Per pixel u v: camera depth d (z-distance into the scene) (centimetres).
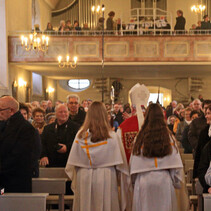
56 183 461
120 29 1811
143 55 1775
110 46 1788
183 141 753
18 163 399
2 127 408
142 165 407
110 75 2270
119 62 1781
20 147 400
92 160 424
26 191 400
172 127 1039
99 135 423
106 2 2464
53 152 588
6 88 1742
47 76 2397
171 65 1805
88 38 1780
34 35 1467
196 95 2439
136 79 2517
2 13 1750
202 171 396
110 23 1802
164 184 404
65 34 1827
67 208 626
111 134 430
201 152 429
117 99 2361
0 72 1748
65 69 1991
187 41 1764
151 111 414
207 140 449
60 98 2652
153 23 1806
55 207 616
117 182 450
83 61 1777
